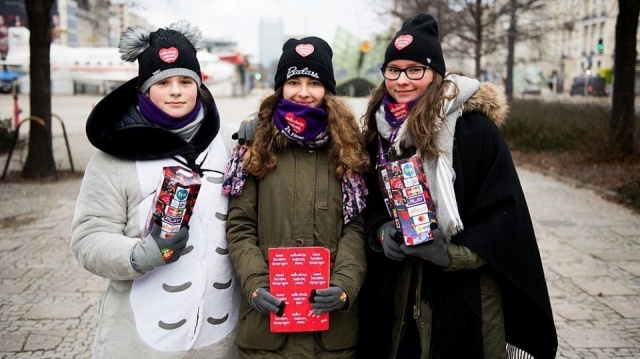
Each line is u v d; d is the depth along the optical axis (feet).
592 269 18.10
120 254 6.60
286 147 7.41
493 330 7.22
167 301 7.00
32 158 33.30
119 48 7.22
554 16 59.26
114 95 7.13
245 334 7.23
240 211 7.33
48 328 13.50
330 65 7.58
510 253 7.00
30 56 32.78
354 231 7.44
